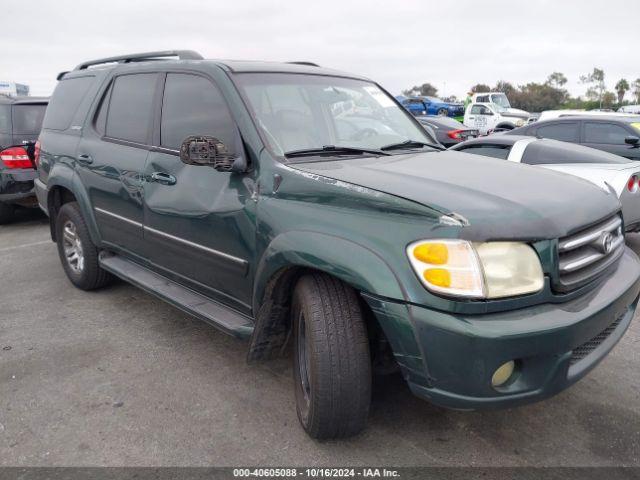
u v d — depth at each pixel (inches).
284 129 128.0
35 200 305.3
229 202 123.4
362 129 145.2
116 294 196.4
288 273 111.0
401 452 108.0
